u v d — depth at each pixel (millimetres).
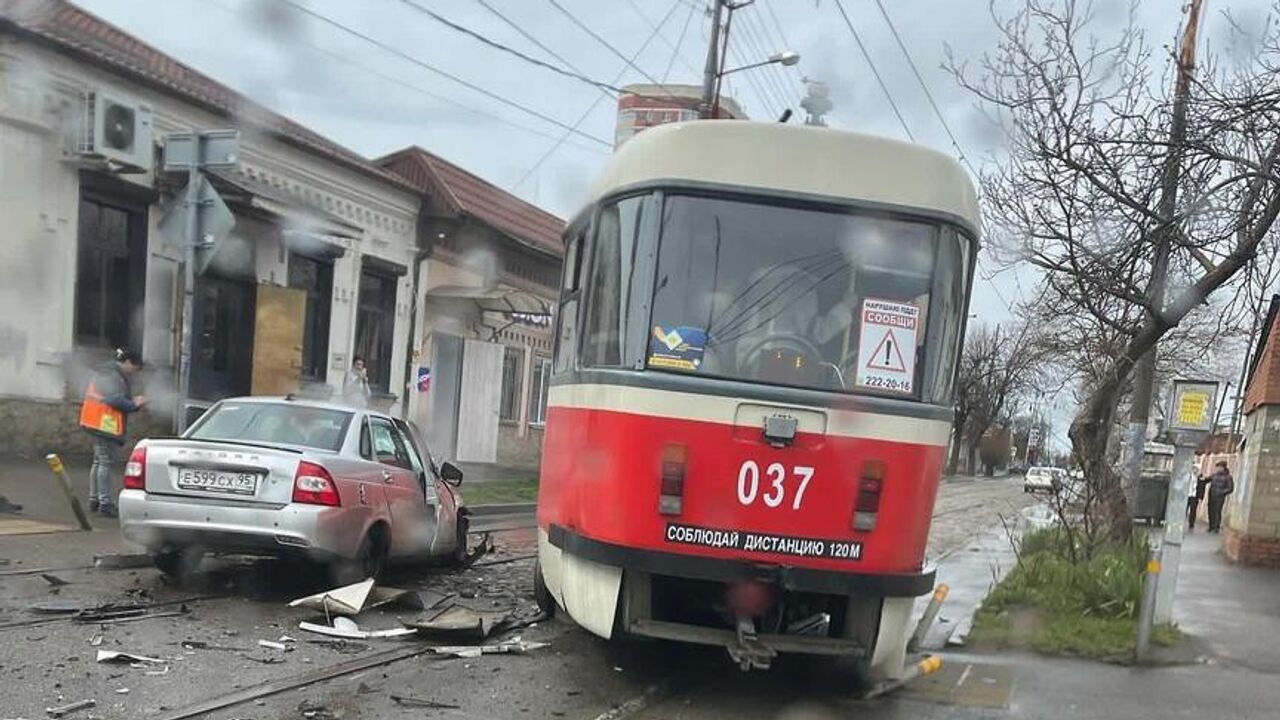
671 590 6164
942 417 5746
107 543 9180
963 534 20250
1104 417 11102
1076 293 11445
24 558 8289
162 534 7441
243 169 15727
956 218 5867
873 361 5711
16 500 10602
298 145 16719
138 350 14086
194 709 5047
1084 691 6605
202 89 16281
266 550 7473
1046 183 10031
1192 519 24141
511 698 5766
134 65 14008
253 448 7598
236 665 5922
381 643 6781
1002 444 87125
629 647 7188
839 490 5523
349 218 18375
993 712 6039
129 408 10695
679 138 5871
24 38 12156
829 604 6074
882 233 5812
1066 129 9773
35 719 4719
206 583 8109
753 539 5488
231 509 7383
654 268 5750
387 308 19812
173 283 14633
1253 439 15180
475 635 7113
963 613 9695
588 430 5828
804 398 5535
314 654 6328
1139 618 8211
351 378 17250
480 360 22797
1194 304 9828
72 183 12945
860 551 5523
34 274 12555
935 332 5773
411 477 9094
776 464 5512
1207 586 11750
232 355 16000
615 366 5766
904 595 5586
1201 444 9422
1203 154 9258
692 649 7230
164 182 14211
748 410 5527
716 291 5738
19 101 12242
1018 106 9961
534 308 22344
